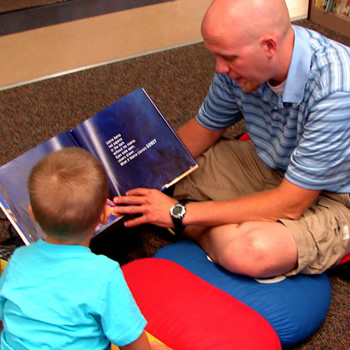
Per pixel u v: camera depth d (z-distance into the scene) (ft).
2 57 8.05
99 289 2.63
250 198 4.01
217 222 4.06
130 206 4.15
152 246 4.93
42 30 8.76
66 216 2.61
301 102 3.68
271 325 3.74
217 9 3.49
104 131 4.26
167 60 7.69
